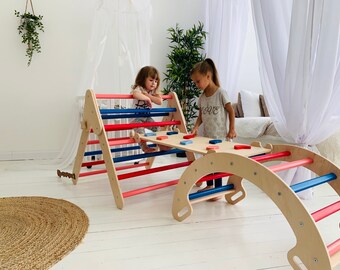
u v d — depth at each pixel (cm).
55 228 148
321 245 101
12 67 308
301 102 175
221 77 294
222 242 137
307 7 166
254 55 364
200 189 212
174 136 204
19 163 295
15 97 312
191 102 355
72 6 319
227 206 181
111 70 322
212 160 141
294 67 176
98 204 185
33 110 319
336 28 158
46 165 283
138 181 237
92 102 189
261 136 279
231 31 288
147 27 279
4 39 303
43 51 315
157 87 236
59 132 329
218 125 206
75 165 219
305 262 106
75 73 327
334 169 138
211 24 316
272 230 149
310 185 125
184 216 159
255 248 131
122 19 273
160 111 220
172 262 120
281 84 188
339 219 160
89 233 145
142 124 208
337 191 137
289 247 132
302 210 106
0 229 146
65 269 114
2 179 237
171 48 356
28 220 158
